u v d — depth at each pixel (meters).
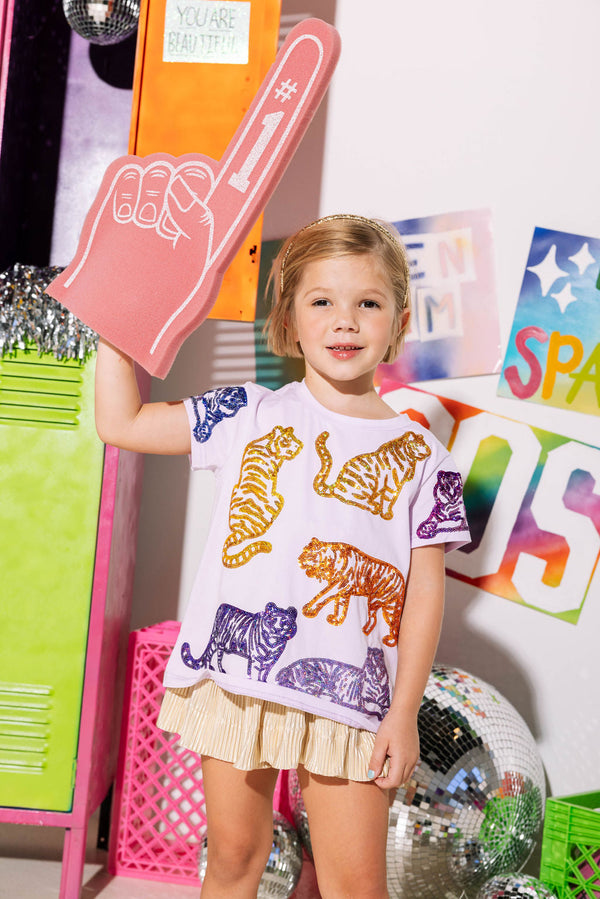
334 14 1.93
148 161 1.12
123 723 1.68
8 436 1.54
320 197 1.92
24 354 1.55
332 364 1.13
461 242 1.90
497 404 1.90
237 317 1.69
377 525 1.09
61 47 1.93
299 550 1.06
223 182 1.10
